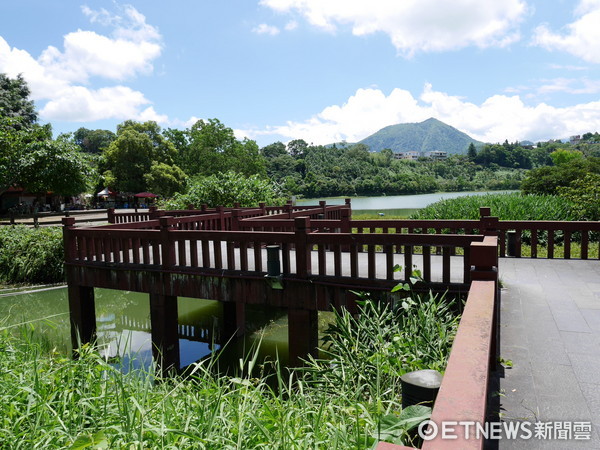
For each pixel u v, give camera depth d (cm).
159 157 4931
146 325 983
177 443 268
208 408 305
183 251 738
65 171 2256
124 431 272
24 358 418
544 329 462
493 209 1575
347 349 448
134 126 5009
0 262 1378
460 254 934
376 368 389
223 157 5656
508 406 316
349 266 748
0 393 333
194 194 1942
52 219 2806
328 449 252
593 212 1445
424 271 588
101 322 1007
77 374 374
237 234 691
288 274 663
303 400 324
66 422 301
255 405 308
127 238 789
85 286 829
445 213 1717
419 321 455
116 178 4812
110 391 347
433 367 367
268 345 873
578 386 341
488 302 336
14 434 282
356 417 274
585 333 447
